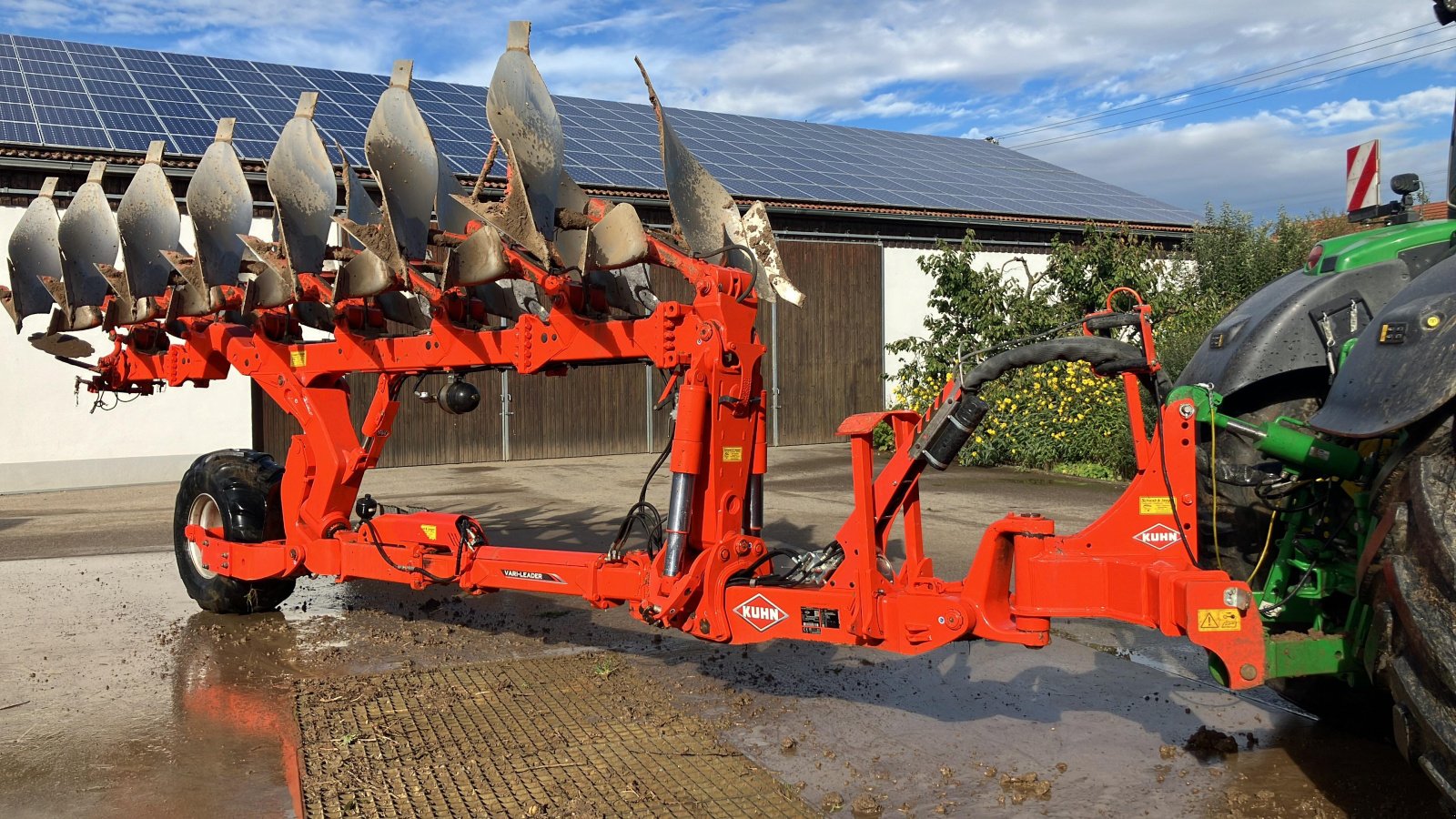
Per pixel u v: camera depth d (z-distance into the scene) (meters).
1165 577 3.16
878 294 16.48
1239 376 3.66
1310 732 4.00
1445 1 3.77
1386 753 3.76
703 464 4.06
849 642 3.67
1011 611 3.50
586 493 10.73
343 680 4.77
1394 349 2.80
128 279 5.59
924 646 3.55
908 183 17.77
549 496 10.52
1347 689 3.87
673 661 5.04
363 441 5.39
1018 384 12.81
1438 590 2.55
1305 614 3.70
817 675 4.77
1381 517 2.85
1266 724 4.09
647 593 3.99
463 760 3.79
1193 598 3.06
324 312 5.59
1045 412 12.25
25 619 5.96
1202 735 3.93
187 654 5.24
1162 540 3.38
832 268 16.05
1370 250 3.72
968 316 14.91
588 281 4.41
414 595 6.51
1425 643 2.51
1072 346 3.52
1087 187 21.11
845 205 15.57
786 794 3.47
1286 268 15.32
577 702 4.44
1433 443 2.69
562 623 5.77
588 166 14.12
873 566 3.65
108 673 4.93
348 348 5.24
